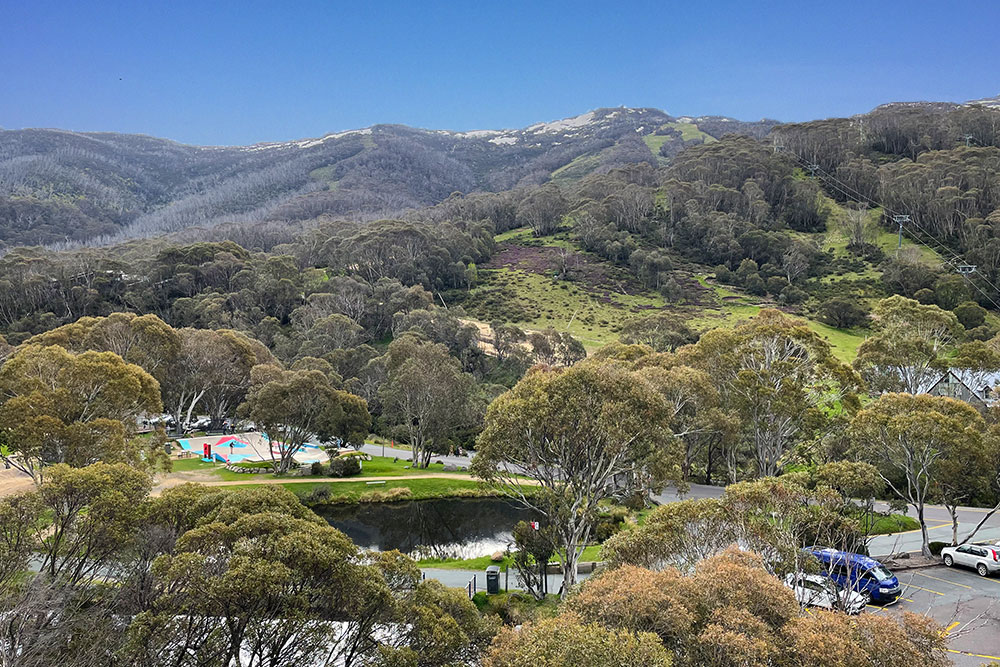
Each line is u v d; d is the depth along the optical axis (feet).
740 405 152.25
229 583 49.55
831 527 76.28
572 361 321.11
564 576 98.22
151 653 50.26
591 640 42.86
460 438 246.27
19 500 63.67
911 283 367.25
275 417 184.24
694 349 172.76
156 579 57.11
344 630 56.08
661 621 46.91
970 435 102.78
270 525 58.08
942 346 203.21
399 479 187.42
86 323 218.38
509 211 653.30
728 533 66.33
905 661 43.39
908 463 107.34
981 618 78.07
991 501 142.61
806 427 146.61
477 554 134.31
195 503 69.15
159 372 220.23
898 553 104.22
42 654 50.16
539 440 105.50
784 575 64.39
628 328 311.88
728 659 43.14
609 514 138.21
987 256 353.92
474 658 58.29
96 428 115.96
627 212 558.15
